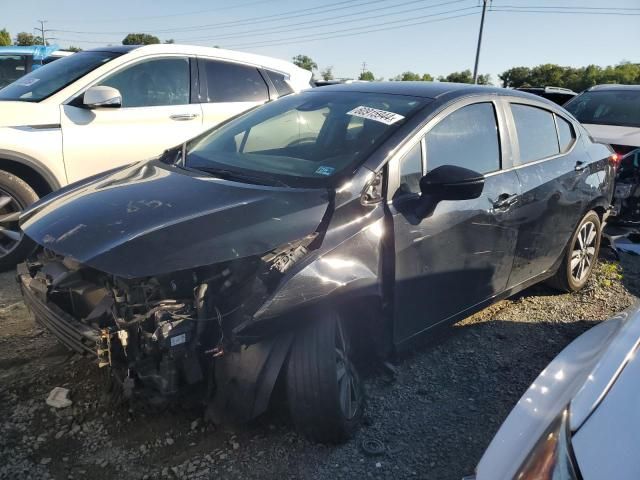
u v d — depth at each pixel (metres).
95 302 2.62
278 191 2.84
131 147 5.41
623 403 1.52
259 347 2.50
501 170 3.73
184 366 2.40
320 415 2.59
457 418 3.04
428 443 2.83
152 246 2.40
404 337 3.18
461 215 3.31
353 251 2.77
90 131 5.19
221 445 2.72
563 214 4.29
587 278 4.99
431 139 3.27
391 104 3.46
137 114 5.46
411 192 3.11
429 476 2.61
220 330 2.44
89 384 3.12
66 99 5.17
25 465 2.54
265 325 2.42
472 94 3.65
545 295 4.81
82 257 2.40
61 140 5.02
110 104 5.07
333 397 2.58
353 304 2.84
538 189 3.95
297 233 2.61
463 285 3.49
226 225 2.54
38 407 2.92
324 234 2.71
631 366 1.67
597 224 4.90
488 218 3.50
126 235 2.47
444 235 3.22
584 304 4.66
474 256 3.48
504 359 3.69
